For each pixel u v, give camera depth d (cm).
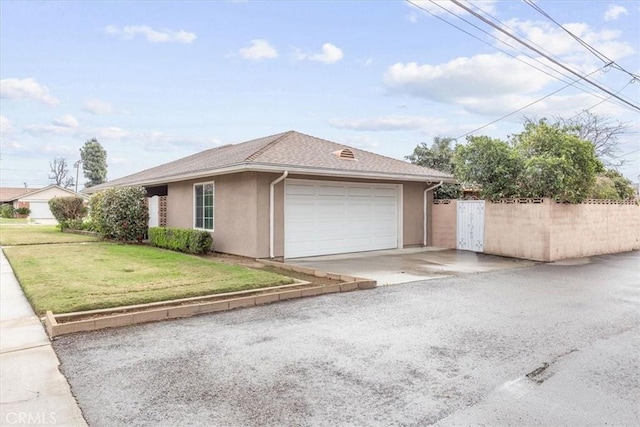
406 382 382
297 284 790
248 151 1291
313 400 346
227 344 480
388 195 1453
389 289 794
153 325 553
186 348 466
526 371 409
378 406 337
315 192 1256
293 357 441
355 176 1244
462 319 590
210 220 1334
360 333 523
